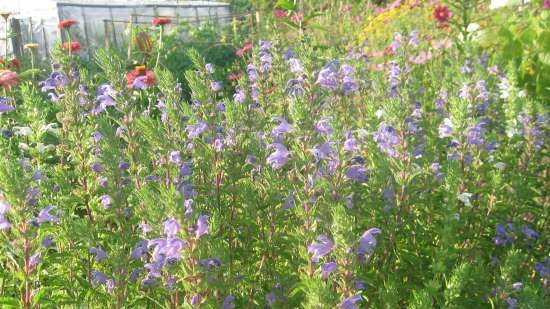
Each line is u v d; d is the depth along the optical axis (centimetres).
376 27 271
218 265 88
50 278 101
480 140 119
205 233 85
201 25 390
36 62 295
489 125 145
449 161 113
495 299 105
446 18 200
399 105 109
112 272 100
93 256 103
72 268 103
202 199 108
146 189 90
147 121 106
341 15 299
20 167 94
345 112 131
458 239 116
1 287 102
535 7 216
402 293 105
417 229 110
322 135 103
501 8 229
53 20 402
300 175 99
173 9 463
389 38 253
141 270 98
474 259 116
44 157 126
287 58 138
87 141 113
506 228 118
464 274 98
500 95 152
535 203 126
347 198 101
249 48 238
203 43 340
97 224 104
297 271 99
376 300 102
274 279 104
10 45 372
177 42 335
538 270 114
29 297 94
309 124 100
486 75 150
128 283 99
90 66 235
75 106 116
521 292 101
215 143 110
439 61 188
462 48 185
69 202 107
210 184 111
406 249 110
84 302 98
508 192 121
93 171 111
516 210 121
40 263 95
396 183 108
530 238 119
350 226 85
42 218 95
